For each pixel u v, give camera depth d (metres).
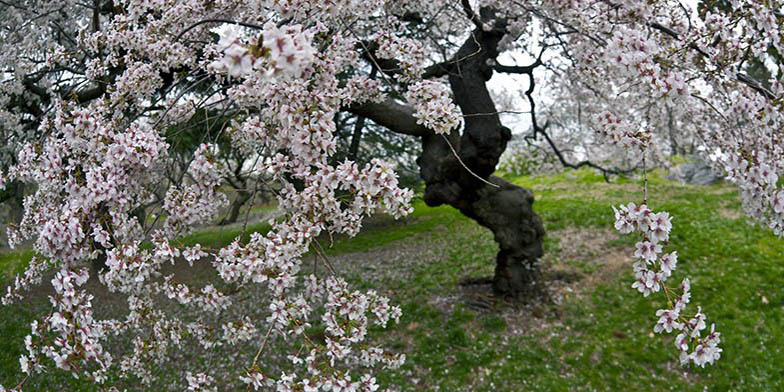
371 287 8.62
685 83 1.82
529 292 7.03
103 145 1.98
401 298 7.86
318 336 5.98
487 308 6.95
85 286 8.67
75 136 2.02
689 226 9.79
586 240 10.23
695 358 1.70
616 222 1.79
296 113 1.91
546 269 8.49
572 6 3.54
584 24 3.55
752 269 7.34
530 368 5.28
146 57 3.14
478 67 5.73
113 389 2.31
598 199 14.65
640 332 5.88
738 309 6.25
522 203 6.81
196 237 8.61
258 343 6.28
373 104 4.92
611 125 2.17
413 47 2.90
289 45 1.25
